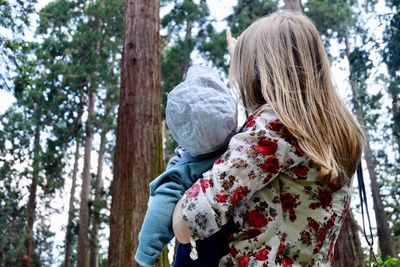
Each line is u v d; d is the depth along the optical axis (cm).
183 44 1517
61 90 1742
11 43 898
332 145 104
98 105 1827
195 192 99
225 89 111
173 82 1505
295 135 100
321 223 102
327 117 105
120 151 501
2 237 1847
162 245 104
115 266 458
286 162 101
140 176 485
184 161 111
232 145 102
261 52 111
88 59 1722
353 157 107
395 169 1909
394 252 1614
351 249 511
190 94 108
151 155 497
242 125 109
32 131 1911
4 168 1881
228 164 99
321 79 109
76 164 2039
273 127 101
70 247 1939
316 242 101
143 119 510
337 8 1596
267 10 1440
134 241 461
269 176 99
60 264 2194
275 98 104
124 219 469
